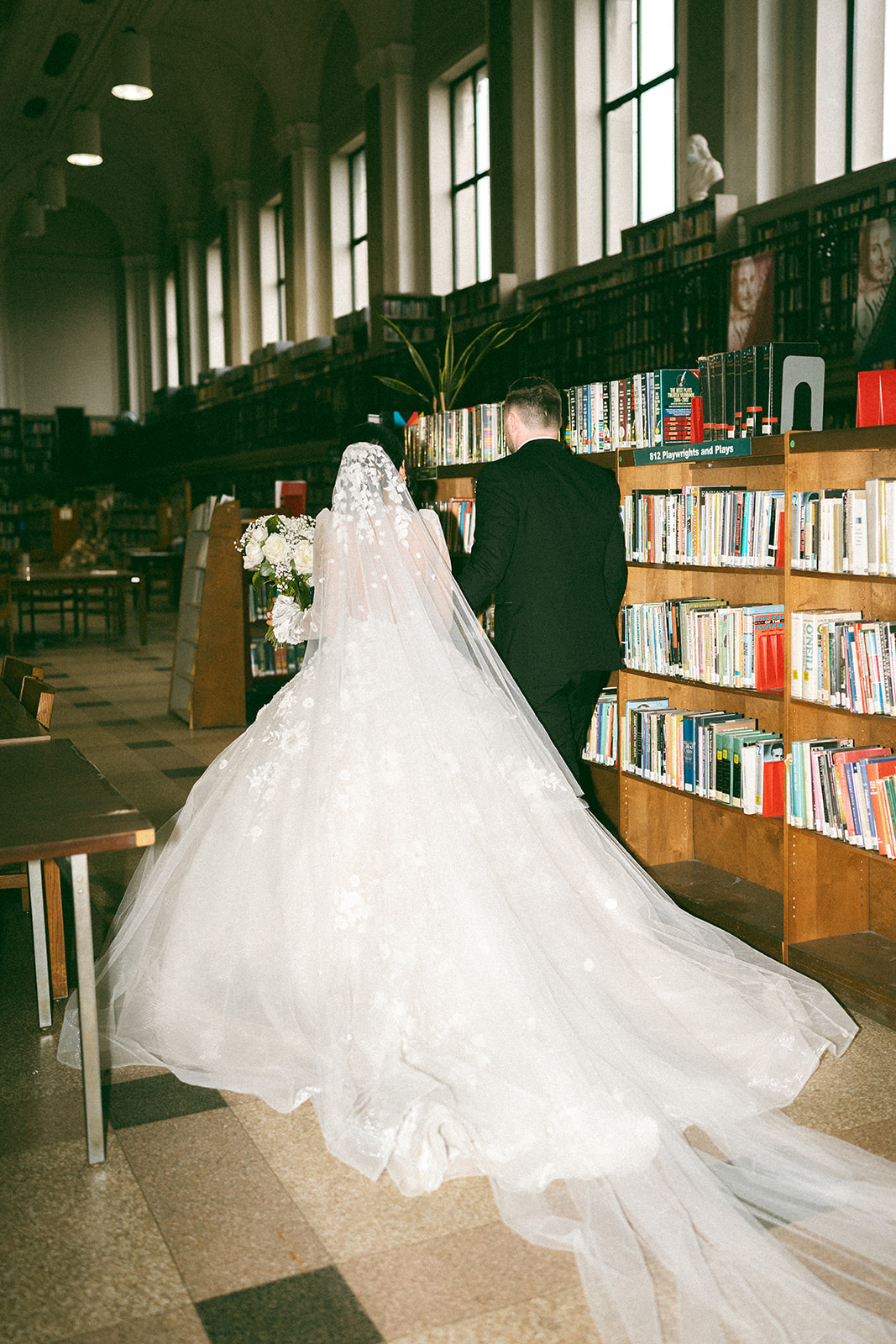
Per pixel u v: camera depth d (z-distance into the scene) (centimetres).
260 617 723
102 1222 204
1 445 2453
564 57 1098
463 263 1334
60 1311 179
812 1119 235
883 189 695
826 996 283
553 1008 228
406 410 1301
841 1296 177
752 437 320
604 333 992
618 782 393
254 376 1877
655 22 1008
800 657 305
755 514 320
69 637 1287
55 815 219
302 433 1638
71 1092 254
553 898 251
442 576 271
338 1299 182
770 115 831
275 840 265
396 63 1330
